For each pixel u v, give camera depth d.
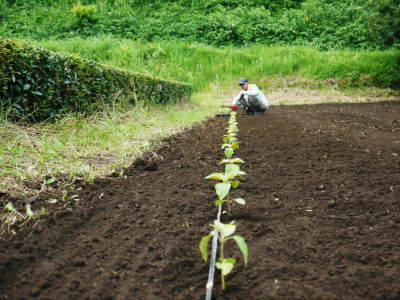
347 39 16.36
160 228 1.80
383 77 13.38
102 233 1.72
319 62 14.63
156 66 14.24
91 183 2.39
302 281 1.35
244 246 1.23
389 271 1.40
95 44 14.75
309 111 7.83
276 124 5.41
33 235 1.66
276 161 3.12
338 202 2.13
